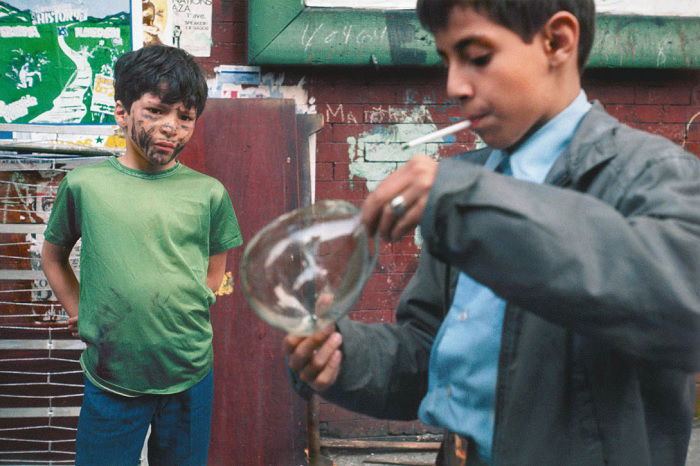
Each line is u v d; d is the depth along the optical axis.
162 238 2.04
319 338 0.94
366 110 3.17
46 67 2.82
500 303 0.94
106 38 2.85
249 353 2.85
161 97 2.01
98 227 2.01
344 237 0.84
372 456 3.18
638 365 0.81
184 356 2.05
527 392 0.86
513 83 0.85
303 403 2.87
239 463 2.82
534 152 0.93
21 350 2.89
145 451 2.77
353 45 2.98
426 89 3.20
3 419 2.90
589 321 0.68
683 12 3.19
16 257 2.87
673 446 0.89
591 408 0.84
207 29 2.99
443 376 1.01
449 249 0.70
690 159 0.82
